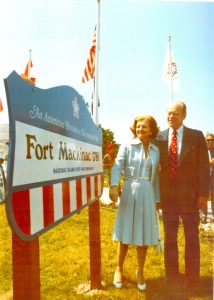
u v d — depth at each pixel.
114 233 2.42
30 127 1.22
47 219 1.38
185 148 2.53
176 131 2.55
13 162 1.08
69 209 1.71
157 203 2.52
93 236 2.38
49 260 2.78
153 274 2.56
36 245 1.38
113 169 2.40
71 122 1.78
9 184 1.06
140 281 2.37
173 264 2.51
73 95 1.83
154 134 2.44
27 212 1.19
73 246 3.09
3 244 3.05
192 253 2.50
